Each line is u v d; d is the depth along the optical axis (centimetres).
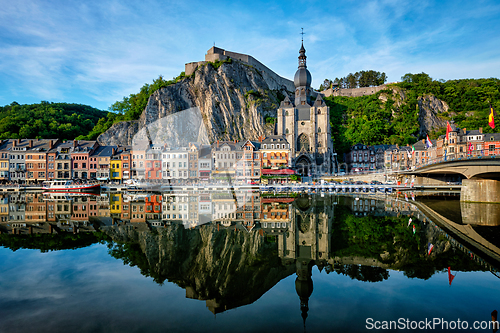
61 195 6022
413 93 15312
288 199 5281
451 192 6294
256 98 13312
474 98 14362
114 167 7744
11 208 4131
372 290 1452
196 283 1216
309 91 12088
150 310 1059
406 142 12062
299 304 1238
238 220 2623
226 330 995
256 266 1553
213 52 14338
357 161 11412
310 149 10912
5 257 1705
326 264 1844
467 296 1392
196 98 12112
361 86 18662
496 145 7838
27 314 1023
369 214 3772
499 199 4384
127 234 2109
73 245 1973
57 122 12169
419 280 1598
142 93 9106
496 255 2073
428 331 1059
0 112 12938
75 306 1098
